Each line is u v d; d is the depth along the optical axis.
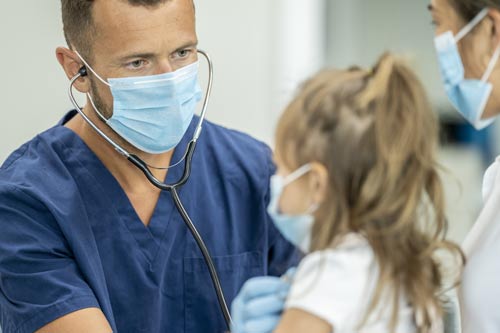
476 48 1.21
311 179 1.10
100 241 1.53
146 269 1.55
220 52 2.39
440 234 1.15
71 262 1.48
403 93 1.10
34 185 1.51
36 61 2.23
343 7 2.67
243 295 1.18
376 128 1.08
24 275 1.45
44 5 2.21
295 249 1.48
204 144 1.67
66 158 1.56
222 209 1.64
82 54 1.49
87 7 1.44
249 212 1.65
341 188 1.08
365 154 1.08
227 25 2.39
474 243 1.31
